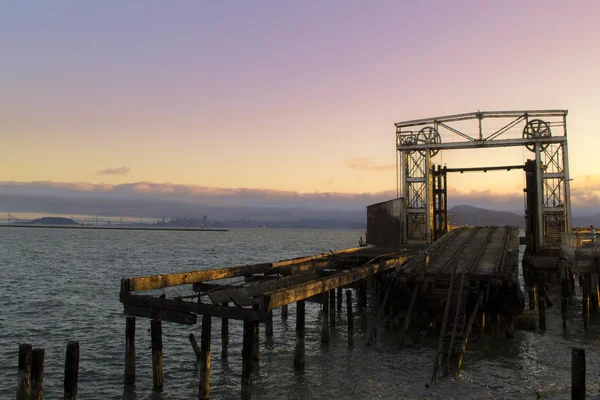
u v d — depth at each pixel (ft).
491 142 155.22
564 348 76.54
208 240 589.73
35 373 41.06
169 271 204.85
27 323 95.81
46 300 122.62
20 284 152.35
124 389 60.23
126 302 61.00
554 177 147.23
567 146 147.74
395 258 106.01
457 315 72.18
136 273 194.39
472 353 73.82
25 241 479.41
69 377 44.32
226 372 67.10
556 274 143.33
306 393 58.23
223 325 73.41
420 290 84.53
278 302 54.19
